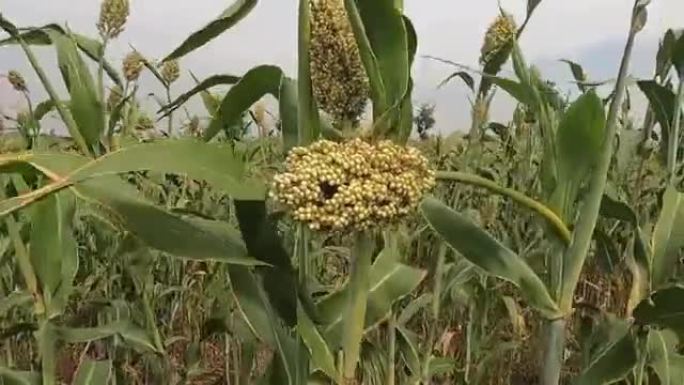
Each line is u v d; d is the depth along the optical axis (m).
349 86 0.75
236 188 0.75
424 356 1.53
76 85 1.11
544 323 0.97
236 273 0.87
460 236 0.95
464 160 1.61
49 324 1.08
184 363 2.01
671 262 1.03
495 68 1.35
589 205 0.93
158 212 0.77
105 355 2.04
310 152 0.69
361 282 0.78
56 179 0.68
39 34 1.22
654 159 2.39
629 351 0.97
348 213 0.65
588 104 0.92
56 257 1.07
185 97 1.00
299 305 0.83
